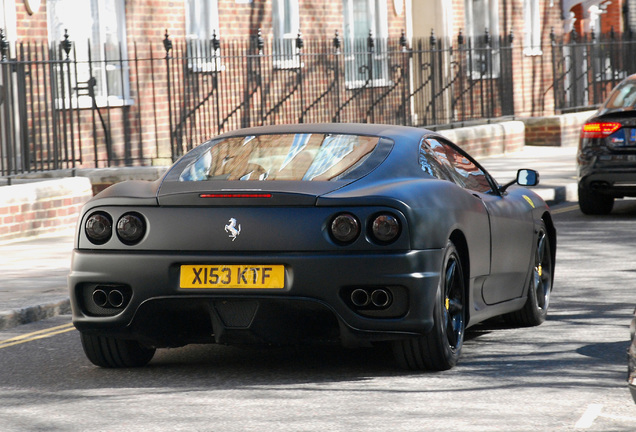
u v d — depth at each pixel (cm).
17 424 782
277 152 940
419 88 3097
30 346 1070
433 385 875
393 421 772
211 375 927
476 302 986
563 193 2306
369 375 914
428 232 868
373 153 926
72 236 1823
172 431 756
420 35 3466
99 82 2353
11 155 1950
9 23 2117
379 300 858
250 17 2761
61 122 2239
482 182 1059
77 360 1004
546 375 903
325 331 882
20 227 1784
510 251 1048
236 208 864
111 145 2341
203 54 2630
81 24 2306
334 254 848
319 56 2950
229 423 773
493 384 876
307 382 894
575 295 1290
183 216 872
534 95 3897
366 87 2919
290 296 848
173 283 867
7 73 1839
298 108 2895
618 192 1975
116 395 863
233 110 2698
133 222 880
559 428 750
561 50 3638
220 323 870
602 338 1048
